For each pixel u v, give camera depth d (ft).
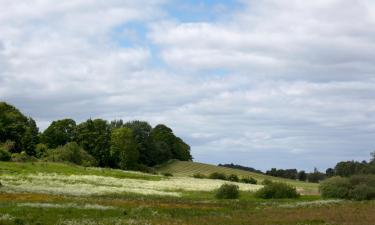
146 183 292.61
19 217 110.63
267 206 183.21
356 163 344.28
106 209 137.28
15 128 502.38
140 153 595.06
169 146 643.86
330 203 202.90
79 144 536.83
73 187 226.38
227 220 127.34
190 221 120.16
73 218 114.52
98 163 526.98
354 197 238.07
